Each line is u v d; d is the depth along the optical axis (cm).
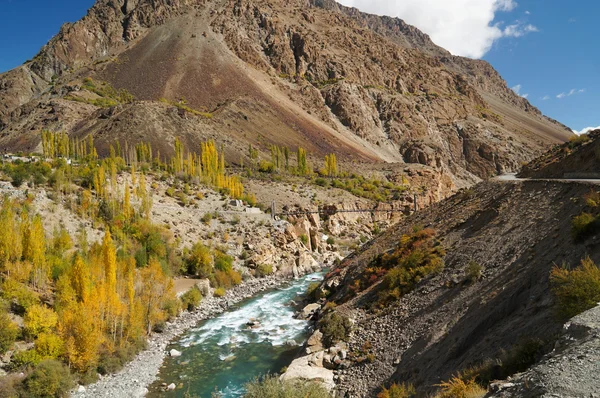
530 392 948
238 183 9012
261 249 6681
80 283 3158
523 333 1535
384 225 10700
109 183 6494
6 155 8638
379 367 2327
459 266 2780
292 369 2500
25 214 3766
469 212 3600
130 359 3164
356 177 13875
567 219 2238
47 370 2522
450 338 2055
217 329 3978
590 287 1347
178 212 6800
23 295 3150
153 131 13750
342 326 2934
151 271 3944
